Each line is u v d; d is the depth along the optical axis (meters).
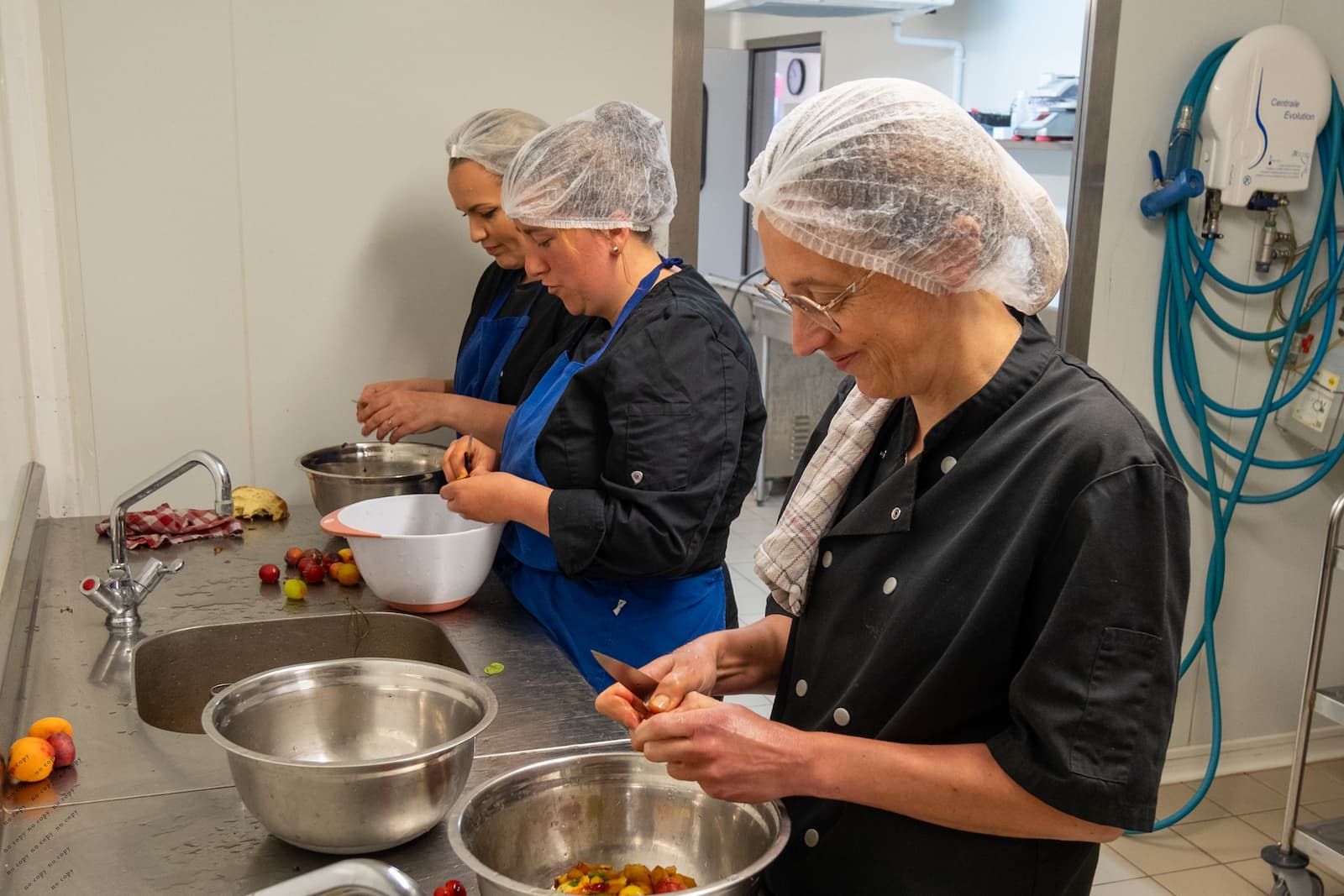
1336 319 2.90
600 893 1.04
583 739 1.40
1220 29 2.83
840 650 1.14
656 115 2.60
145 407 2.37
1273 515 3.11
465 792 1.25
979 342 1.05
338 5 2.34
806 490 1.21
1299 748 2.42
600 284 1.84
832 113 0.98
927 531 1.07
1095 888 2.63
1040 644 0.94
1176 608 0.95
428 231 2.49
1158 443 0.98
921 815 0.99
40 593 1.84
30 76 2.17
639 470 1.70
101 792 1.24
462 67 2.44
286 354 2.44
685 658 1.23
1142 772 0.92
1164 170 2.85
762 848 1.05
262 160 2.35
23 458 2.06
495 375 2.27
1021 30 4.48
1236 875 2.69
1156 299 2.94
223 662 1.76
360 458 2.36
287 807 1.08
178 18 2.24
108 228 2.28
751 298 5.03
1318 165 2.93
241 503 2.24
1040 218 1.04
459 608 1.88
